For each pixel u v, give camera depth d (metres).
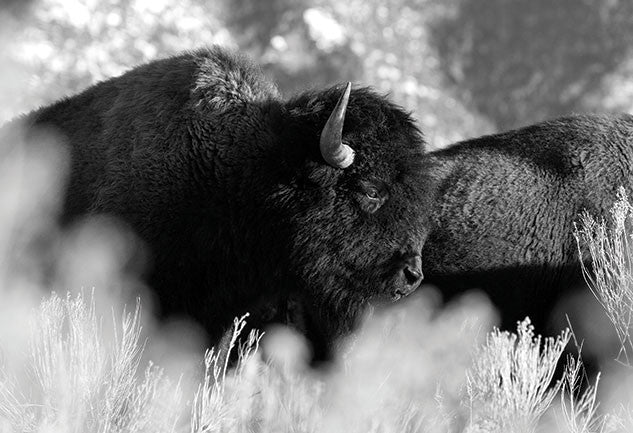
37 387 14.49
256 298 18.27
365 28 56.97
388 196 17.56
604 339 19.64
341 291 17.94
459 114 55.12
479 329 19.95
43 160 17.89
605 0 58.12
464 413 16.84
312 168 17.50
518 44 57.94
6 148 18.56
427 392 18.17
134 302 16.89
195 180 17.52
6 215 17.67
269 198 17.66
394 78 54.47
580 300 20.17
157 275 17.22
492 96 56.88
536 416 16.45
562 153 20.97
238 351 18.80
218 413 14.91
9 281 17.30
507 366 16.33
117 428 14.04
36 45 46.88
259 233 17.78
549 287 20.55
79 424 13.75
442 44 58.38
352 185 17.53
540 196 20.64
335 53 54.22
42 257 17.36
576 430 16.39
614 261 19.34
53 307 15.46
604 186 20.53
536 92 56.72
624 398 18.42
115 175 17.39
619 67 57.06
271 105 18.20
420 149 17.98
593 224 20.08
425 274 20.48
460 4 59.34
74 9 49.84
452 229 20.55
